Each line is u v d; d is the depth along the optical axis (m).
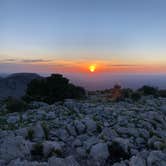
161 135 11.85
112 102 23.64
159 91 29.86
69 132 11.38
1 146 8.49
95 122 12.44
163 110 18.39
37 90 25.27
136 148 9.98
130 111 16.27
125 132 11.40
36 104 22.17
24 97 25.22
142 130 11.77
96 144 9.30
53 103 24.67
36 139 10.12
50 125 12.28
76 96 26.77
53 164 7.70
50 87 25.39
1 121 14.01
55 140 10.41
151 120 13.96
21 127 12.05
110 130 11.15
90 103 21.94
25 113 16.75
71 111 17.19
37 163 7.63
